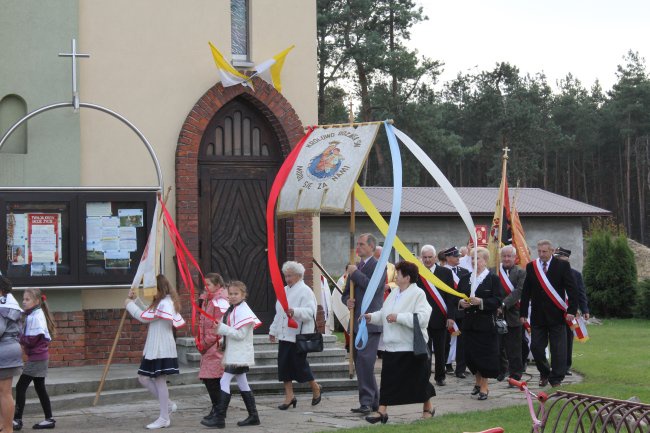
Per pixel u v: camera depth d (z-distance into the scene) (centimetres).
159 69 1435
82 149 1395
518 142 5850
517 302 1341
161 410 1030
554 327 1301
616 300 2848
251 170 1494
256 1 1501
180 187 1425
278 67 1477
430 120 4162
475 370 1212
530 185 6391
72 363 1352
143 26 1430
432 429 945
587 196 6869
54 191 1336
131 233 1373
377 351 1105
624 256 2859
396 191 1082
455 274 1409
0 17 1355
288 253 1496
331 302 1631
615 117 6700
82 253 1345
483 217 3180
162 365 1029
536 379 1436
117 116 1356
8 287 950
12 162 1354
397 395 1016
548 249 1303
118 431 1011
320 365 1353
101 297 1382
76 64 1372
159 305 1041
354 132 1162
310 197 1144
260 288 1494
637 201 6731
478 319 1208
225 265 1476
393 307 1020
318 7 3969
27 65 1365
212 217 1472
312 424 1034
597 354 1728
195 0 1457
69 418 1102
